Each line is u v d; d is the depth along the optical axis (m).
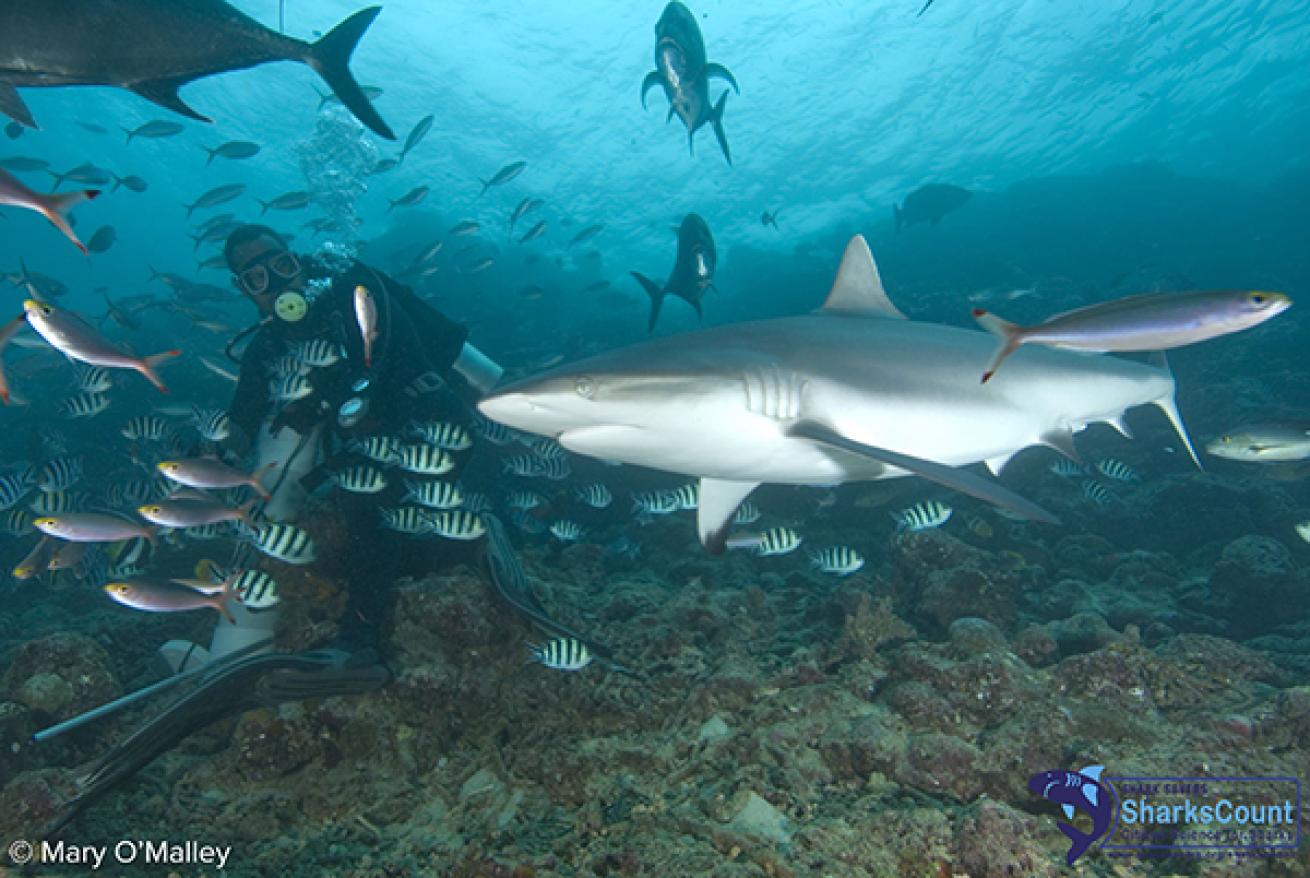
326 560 5.62
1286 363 12.14
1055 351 4.67
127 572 6.70
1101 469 8.48
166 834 3.69
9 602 9.17
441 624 4.83
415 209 32.69
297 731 4.13
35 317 3.92
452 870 3.11
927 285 19.55
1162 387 5.28
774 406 3.61
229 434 6.89
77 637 4.97
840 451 3.83
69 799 3.59
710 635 5.41
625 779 3.73
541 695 4.51
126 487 7.92
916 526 6.11
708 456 3.74
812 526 9.38
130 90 3.22
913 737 3.69
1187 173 54.06
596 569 7.43
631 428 3.53
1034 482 9.86
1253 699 3.82
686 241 7.10
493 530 5.85
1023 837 2.85
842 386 3.77
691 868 2.90
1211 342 13.02
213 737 4.80
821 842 3.00
